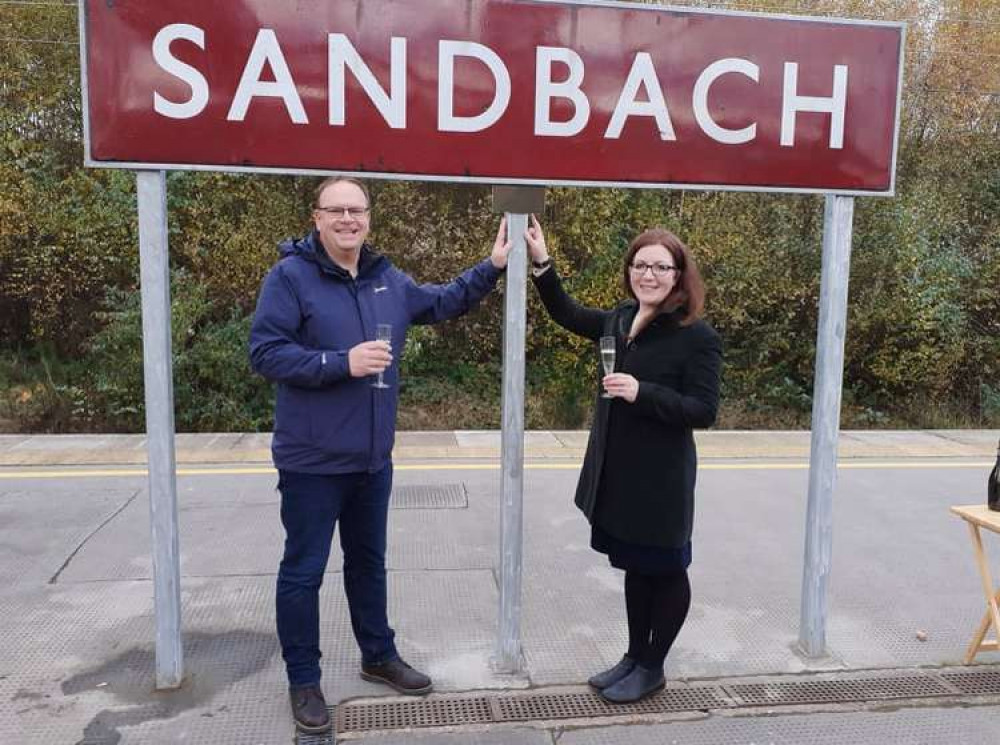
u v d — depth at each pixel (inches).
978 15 389.7
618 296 360.5
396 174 110.3
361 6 106.1
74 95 339.3
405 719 111.0
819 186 120.5
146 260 107.3
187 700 114.5
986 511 127.0
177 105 103.8
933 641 137.7
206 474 238.4
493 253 116.6
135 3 101.3
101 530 186.4
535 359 379.6
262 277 341.4
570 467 252.5
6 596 149.6
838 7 384.5
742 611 149.3
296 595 105.6
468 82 110.0
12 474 236.4
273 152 106.9
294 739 105.5
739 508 214.1
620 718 112.0
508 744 105.6
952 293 380.2
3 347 362.9
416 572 164.1
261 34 104.4
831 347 124.4
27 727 107.3
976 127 395.5
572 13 111.0
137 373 311.9
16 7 334.3
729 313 371.6
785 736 108.5
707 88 115.6
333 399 102.7
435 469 248.1
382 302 108.0
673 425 106.0
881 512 211.9
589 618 144.9
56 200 335.6
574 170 114.3
